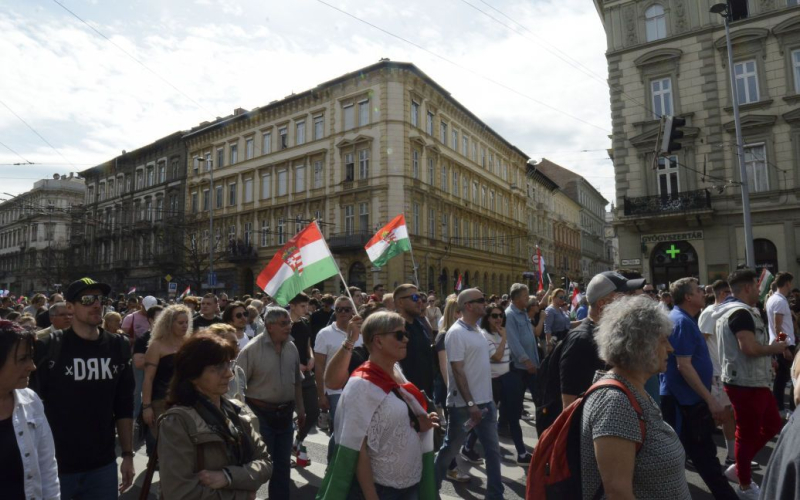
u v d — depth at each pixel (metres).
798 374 2.47
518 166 50.66
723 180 21.69
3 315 8.26
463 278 38.59
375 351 3.08
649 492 2.21
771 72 21.19
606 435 2.17
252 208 39.31
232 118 40.84
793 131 20.64
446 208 36.81
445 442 4.91
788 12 20.95
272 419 4.64
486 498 4.73
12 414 2.62
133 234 50.28
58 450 3.36
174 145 47.28
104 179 56.84
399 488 2.90
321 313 10.11
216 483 2.45
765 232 21.11
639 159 23.70
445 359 5.84
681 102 22.89
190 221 41.38
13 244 75.94
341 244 32.31
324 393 5.85
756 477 5.56
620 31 24.64
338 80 33.88
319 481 5.80
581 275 68.62
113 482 3.57
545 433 2.55
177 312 5.35
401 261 31.31
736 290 5.09
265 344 4.80
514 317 6.98
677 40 23.09
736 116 16.55
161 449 2.48
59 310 5.90
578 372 3.77
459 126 39.53
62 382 3.44
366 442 2.86
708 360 4.57
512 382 6.32
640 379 2.39
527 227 51.94
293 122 37.19
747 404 4.70
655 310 2.41
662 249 23.33
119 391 3.73
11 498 2.54
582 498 2.33
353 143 33.00
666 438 2.28
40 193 71.12
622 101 24.30
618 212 24.14
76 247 58.94
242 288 39.25
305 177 35.94
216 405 2.69
